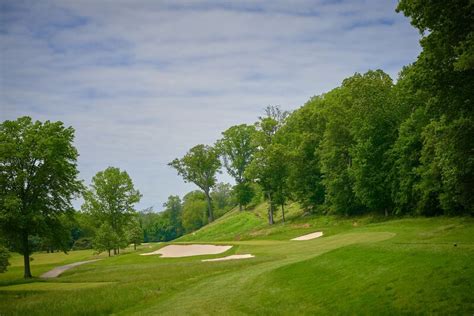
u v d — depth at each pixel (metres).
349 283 18.53
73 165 48.22
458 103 22.77
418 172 45.50
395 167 52.00
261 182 74.88
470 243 19.19
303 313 16.84
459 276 14.68
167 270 36.34
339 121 61.53
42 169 45.16
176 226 174.62
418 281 15.51
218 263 37.41
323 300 17.70
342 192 61.44
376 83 56.62
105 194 82.25
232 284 25.30
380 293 15.93
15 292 30.20
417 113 48.09
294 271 24.36
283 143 81.25
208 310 19.50
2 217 39.84
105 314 21.25
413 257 18.56
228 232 84.12
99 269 46.56
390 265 18.73
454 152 28.83
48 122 47.66
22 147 44.41
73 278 38.12
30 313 21.44
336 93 72.12
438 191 45.62
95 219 82.25
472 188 35.34
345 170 60.56
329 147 63.28
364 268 19.84
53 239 47.69
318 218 68.12
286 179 72.62
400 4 22.27
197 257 49.28
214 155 105.00
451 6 19.72
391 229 42.25
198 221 148.50
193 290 25.03
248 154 101.38
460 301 13.17
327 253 26.19
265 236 65.50
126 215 83.75
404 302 14.40
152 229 170.50
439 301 13.62
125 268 43.53
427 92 24.53
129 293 25.19
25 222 42.22
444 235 29.31
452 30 20.45
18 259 86.69
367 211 63.75
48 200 46.09
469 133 24.78
